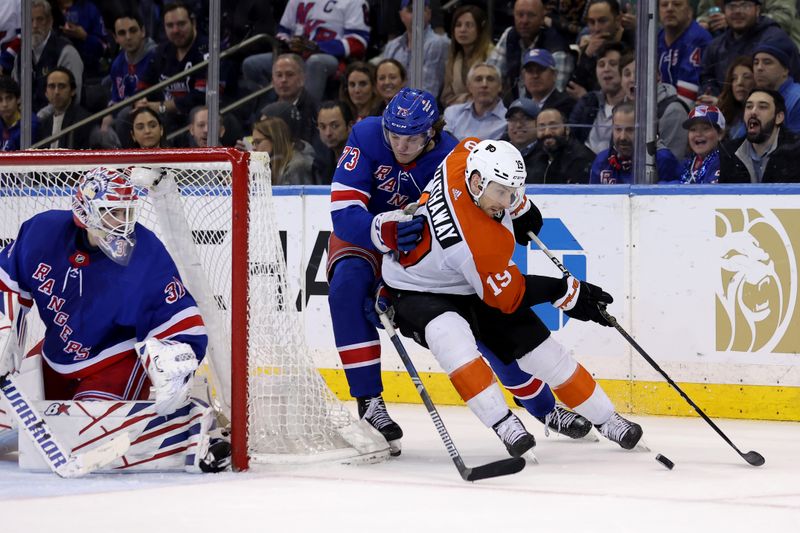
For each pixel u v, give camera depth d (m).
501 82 18.09
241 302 9.76
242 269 9.73
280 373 10.49
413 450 11.48
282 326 10.58
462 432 12.91
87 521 7.49
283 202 16.28
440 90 18.61
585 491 8.87
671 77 17.20
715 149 16.64
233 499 8.41
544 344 10.69
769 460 10.79
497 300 9.92
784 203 14.14
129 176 10.20
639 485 9.22
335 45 19.48
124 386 10.25
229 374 10.64
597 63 17.59
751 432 13.04
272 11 19.72
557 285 10.54
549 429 12.39
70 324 10.08
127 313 9.92
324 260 16.06
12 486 9.02
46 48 20.81
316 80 19.27
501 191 9.55
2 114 21.20
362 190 11.04
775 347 14.20
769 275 14.21
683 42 17.12
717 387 14.42
